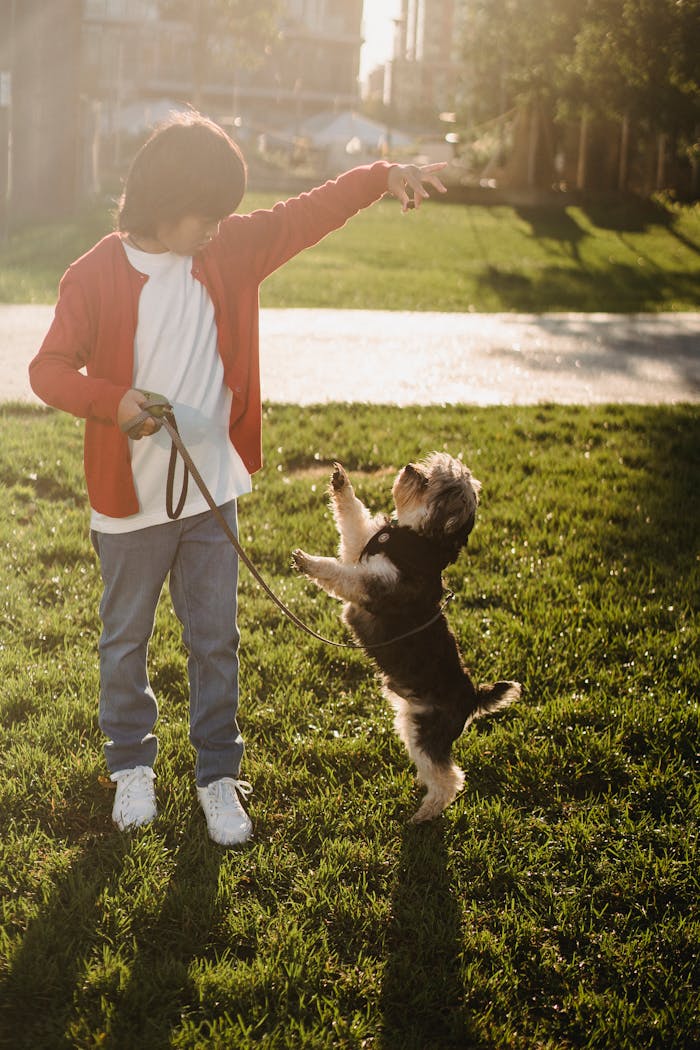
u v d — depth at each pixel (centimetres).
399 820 370
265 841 352
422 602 372
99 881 317
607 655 501
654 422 978
